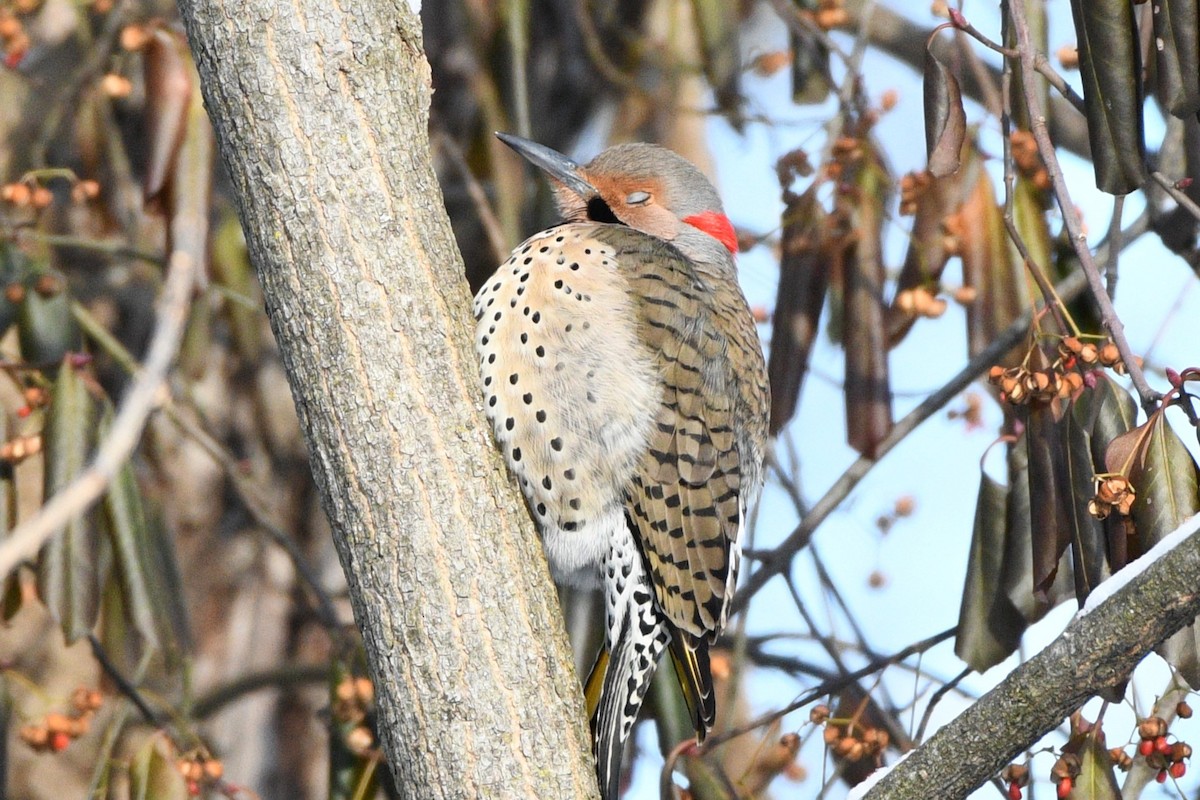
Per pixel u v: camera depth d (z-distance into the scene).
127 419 4.36
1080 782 8.50
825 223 11.09
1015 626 9.67
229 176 7.12
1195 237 10.28
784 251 11.23
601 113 14.62
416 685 6.96
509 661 7.01
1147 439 7.59
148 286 13.81
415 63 7.22
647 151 10.36
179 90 10.34
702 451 8.99
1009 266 10.68
